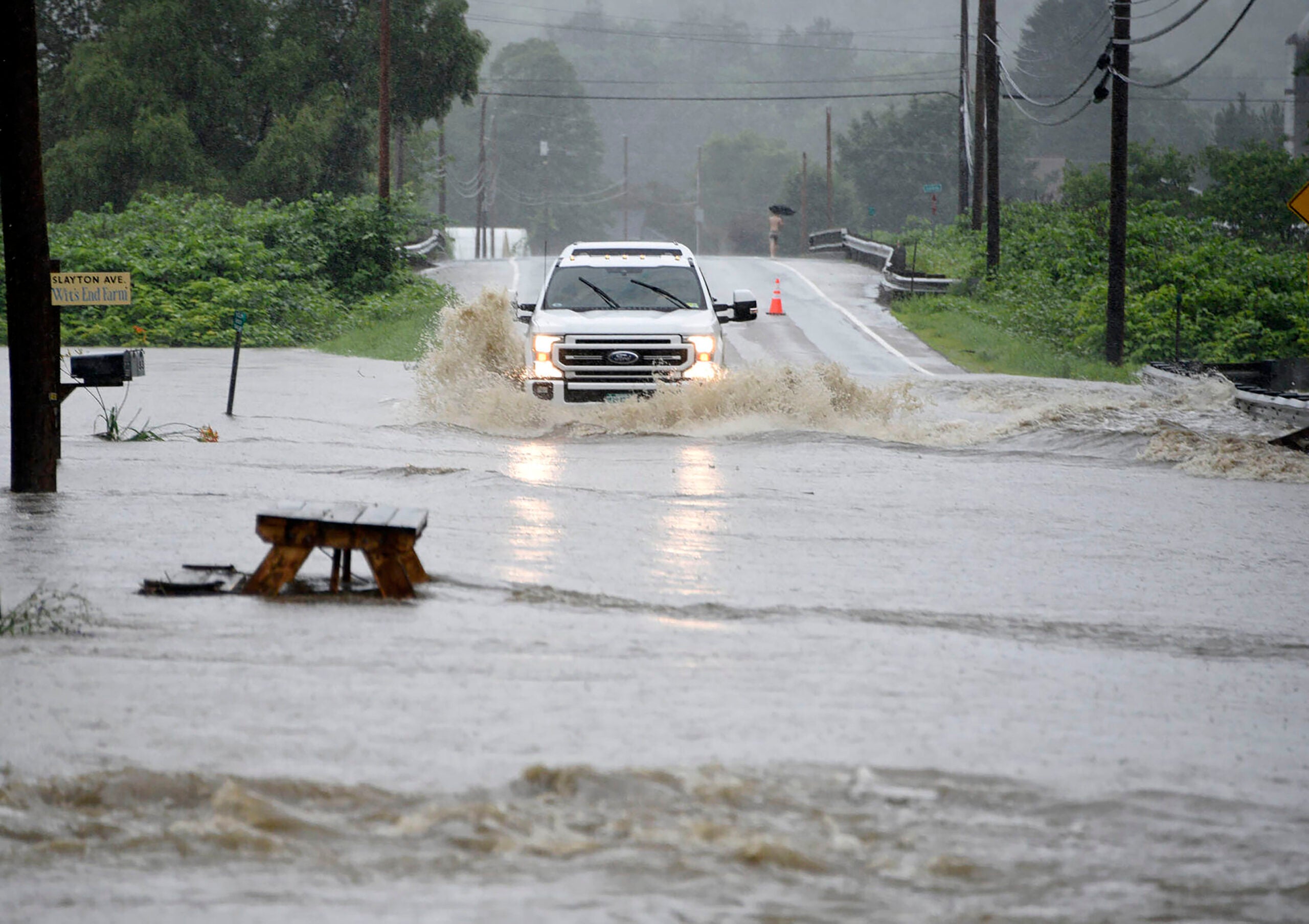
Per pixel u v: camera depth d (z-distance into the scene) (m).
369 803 15.66
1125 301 121.19
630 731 18.33
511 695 19.98
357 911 12.86
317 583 28.61
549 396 60.34
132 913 12.83
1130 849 14.94
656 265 65.00
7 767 16.50
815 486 45.72
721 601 27.75
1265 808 16.41
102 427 59.25
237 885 13.49
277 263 145.50
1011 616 27.59
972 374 103.88
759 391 61.22
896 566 32.75
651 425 59.66
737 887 13.55
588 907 13.00
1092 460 54.56
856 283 174.25
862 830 15.13
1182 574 33.16
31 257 41.34
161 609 25.59
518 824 15.04
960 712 19.88
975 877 14.04
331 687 20.23
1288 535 39.34
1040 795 16.41
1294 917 13.38
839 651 23.55
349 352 116.88
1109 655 24.67
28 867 13.93
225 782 15.90
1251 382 88.06
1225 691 22.41
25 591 26.95
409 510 29.38
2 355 94.94
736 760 17.20
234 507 38.06
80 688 19.97
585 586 28.86
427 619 25.14
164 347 119.62
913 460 52.94
